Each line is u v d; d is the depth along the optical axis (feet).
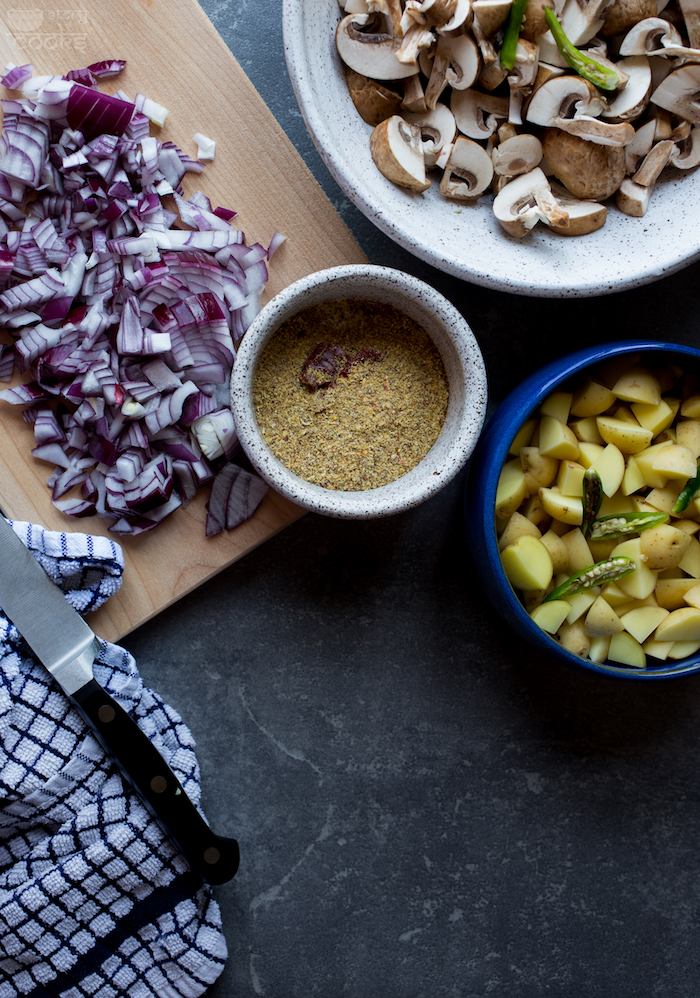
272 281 1.86
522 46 1.70
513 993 1.99
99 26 1.79
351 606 2.00
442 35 1.70
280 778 1.98
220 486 1.87
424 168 1.78
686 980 2.01
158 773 1.79
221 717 1.98
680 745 2.03
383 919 1.99
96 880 1.82
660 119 1.76
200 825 1.81
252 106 1.82
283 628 1.99
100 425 1.82
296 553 2.00
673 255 1.76
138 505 1.83
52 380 1.81
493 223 1.82
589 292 1.75
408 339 1.82
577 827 2.02
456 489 2.02
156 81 1.81
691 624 1.82
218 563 1.88
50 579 1.78
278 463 1.73
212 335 1.84
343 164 1.69
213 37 1.81
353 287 1.76
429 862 2.00
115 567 1.82
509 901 2.00
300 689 1.99
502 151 1.77
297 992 1.97
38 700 1.80
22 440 1.83
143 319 1.82
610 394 1.83
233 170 1.84
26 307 1.79
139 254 1.80
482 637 2.02
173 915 1.85
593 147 1.73
